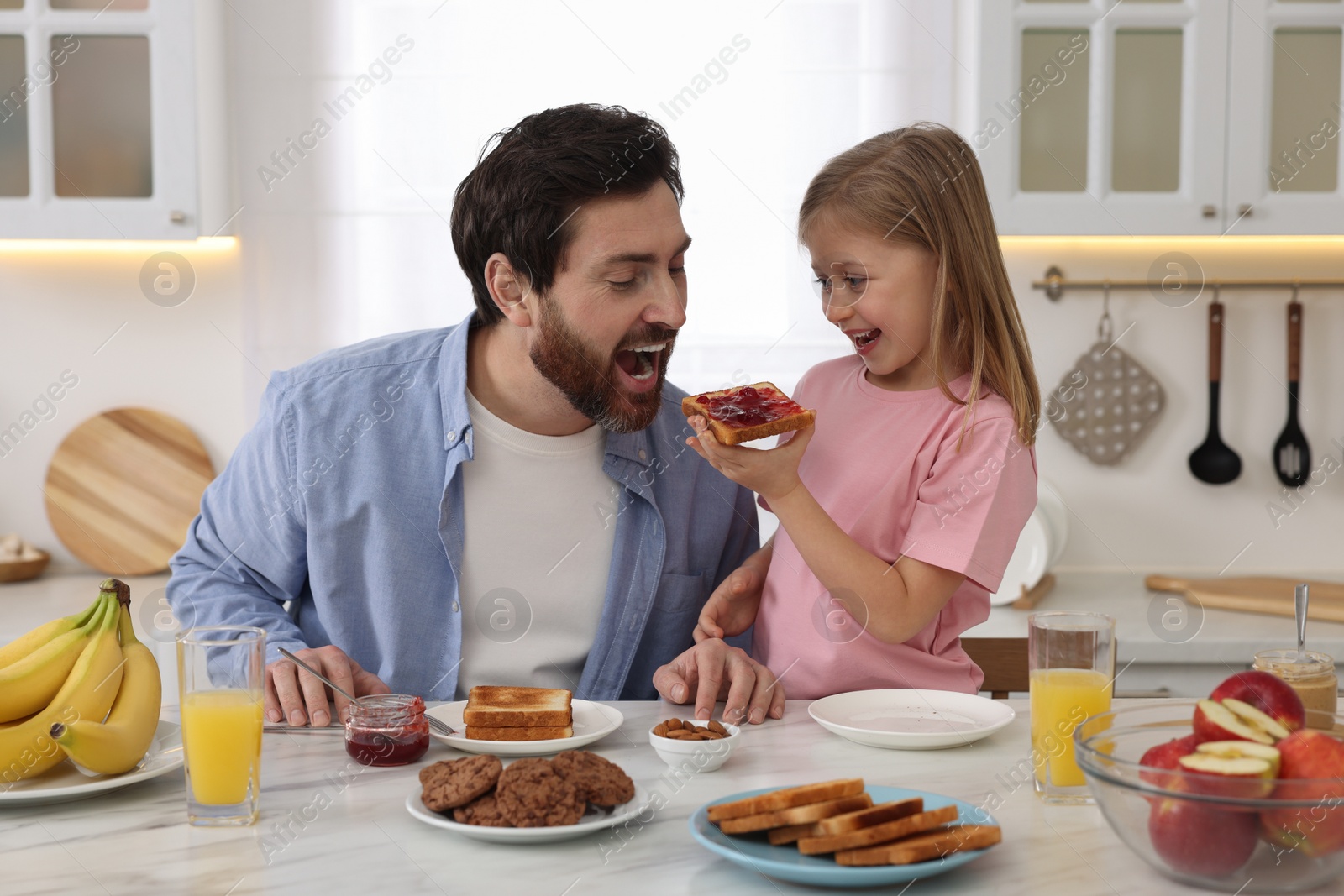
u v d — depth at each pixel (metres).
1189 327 2.48
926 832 0.76
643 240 1.27
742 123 2.47
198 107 2.29
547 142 1.27
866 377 1.45
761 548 1.56
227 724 0.84
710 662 1.19
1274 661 0.95
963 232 1.35
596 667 1.42
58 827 0.85
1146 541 2.52
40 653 0.94
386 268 2.51
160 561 2.48
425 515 1.40
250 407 2.52
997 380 1.35
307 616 1.48
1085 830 0.84
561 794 0.82
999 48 2.24
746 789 0.92
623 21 2.46
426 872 0.77
